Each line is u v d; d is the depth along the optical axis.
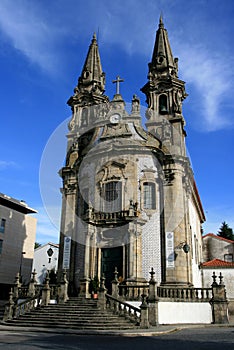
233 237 65.94
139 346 11.40
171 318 21.59
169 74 33.34
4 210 46.31
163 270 25.39
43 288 22.05
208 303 22.97
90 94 35.28
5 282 44.75
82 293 24.84
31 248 50.66
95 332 15.98
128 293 22.66
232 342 12.39
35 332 16.38
